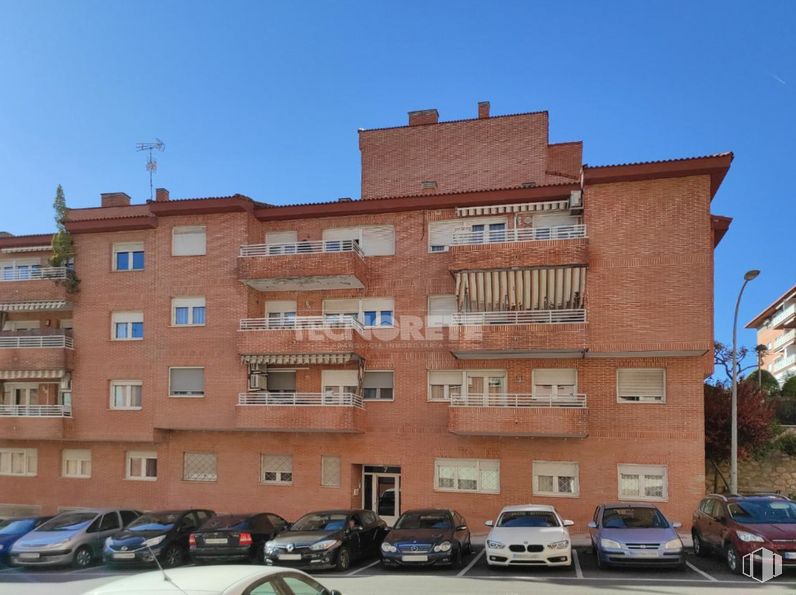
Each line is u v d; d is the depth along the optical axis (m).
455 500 23.03
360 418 23.64
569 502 22.00
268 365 25.23
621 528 15.02
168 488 25.23
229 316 24.70
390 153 30.66
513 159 29.06
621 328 21.27
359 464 24.20
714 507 15.76
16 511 26.78
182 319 25.31
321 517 16.62
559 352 21.73
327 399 24.41
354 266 23.53
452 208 24.52
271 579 5.64
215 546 15.70
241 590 5.14
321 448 24.22
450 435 23.33
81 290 26.41
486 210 23.88
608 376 22.20
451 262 22.83
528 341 21.58
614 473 21.75
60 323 28.27
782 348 67.38
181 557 16.59
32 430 25.59
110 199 31.30
